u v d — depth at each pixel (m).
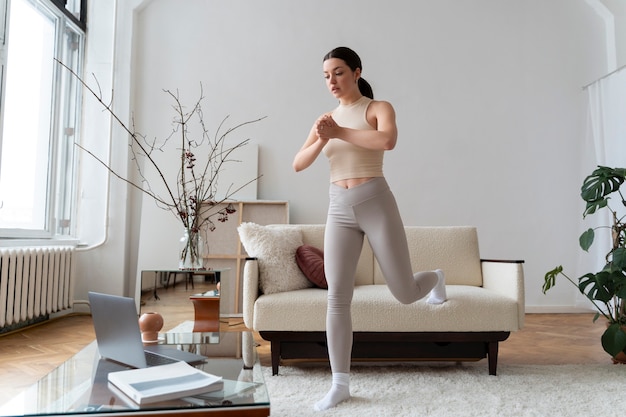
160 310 2.74
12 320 3.39
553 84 5.09
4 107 3.58
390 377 2.41
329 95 4.95
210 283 2.76
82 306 4.52
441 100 5.01
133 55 4.80
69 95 4.63
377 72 5.00
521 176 4.99
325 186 4.85
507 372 2.52
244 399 1.18
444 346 2.51
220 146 4.82
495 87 5.05
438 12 5.09
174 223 4.62
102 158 4.66
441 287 2.43
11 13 3.77
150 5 4.93
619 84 4.39
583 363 2.76
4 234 3.69
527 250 4.93
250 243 2.74
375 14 5.04
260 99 4.91
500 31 5.11
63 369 1.46
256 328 2.44
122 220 4.59
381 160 2.07
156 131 4.81
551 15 5.14
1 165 3.65
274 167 4.85
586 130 5.00
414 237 3.05
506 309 2.44
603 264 4.51
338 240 2.05
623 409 1.94
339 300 2.04
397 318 2.41
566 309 4.85
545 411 1.91
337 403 1.96
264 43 4.96
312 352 2.49
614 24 5.03
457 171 4.96
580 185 5.00
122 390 1.24
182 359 1.58
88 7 4.79
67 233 4.55
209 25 4.95
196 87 4.89
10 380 2.37
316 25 5.00
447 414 1.87
